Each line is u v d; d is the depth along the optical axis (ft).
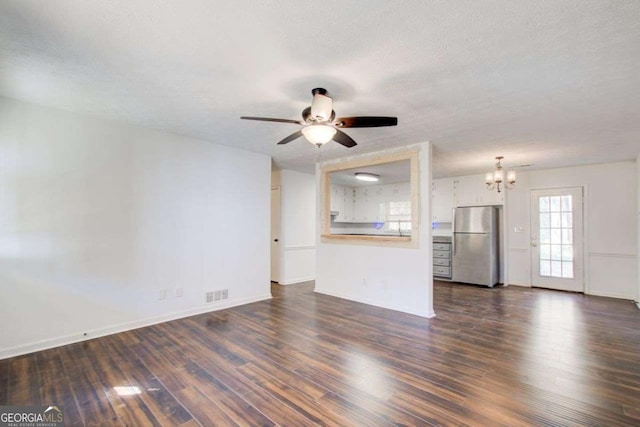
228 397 7.04
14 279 9.23
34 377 7.89
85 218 10.52
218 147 14.26
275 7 5.16
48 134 9.82
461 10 5.18
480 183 21.24
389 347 9.87
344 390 7.36
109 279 11.02
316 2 5.03
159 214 12.33
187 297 13.15
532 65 6.92
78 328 10.31
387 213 25.43
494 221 20.11
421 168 13.42
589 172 18.01
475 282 20.10
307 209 21.35
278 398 7.02
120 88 8.33
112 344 10.04
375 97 8.64
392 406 6.72
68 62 7.00
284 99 8.90
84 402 6.82
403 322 12.38
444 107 9.32
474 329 11.59
